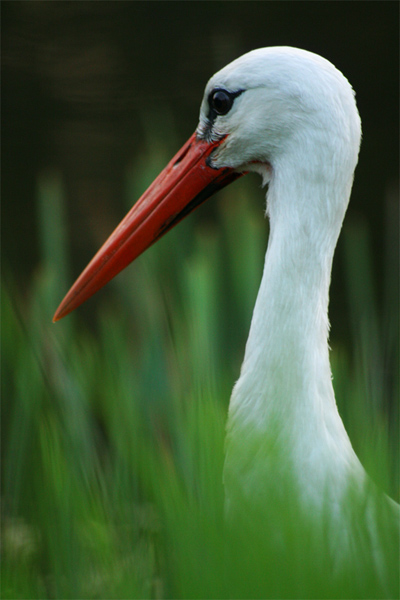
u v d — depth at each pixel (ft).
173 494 13.26
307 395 14.88
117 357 21.74
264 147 16.02
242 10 66.95
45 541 16.97
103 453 22.34
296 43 61.62
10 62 60.13
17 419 21.91
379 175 51.03
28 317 26.17
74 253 45.55
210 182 17.83
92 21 65.31
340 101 15.05
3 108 56.95
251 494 14.64
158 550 14.90
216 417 13.03
